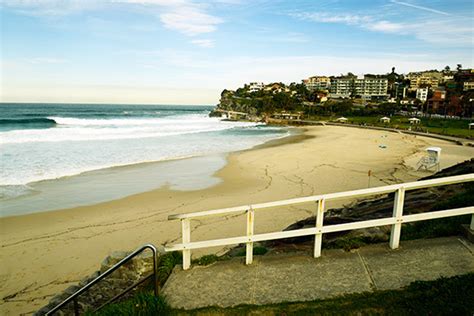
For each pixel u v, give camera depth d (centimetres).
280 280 373
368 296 321
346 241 447
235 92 17400
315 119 9525
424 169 2145
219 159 2538
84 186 1652
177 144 3403
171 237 1061
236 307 328
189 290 374
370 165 2333
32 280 807
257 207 401
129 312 337
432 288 312
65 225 1153
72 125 5094
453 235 429
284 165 2319
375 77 15675
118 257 531
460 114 8569
